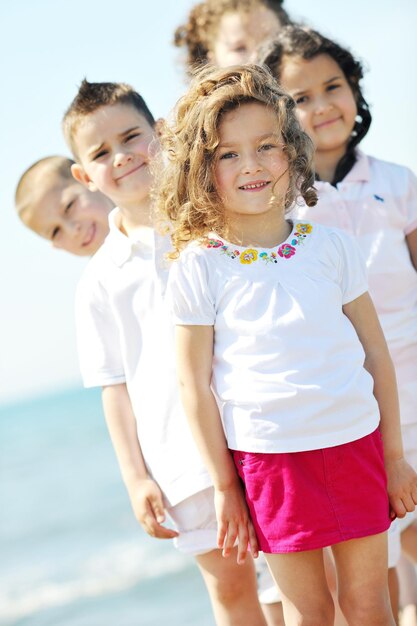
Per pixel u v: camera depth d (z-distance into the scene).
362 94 3.98
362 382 2.75
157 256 3.34
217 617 3.36
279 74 3.90
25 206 4.82
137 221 3.54
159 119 3.57
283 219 2.89
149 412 3.35
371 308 2.89
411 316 3.73
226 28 5.08
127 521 17.14
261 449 2.69
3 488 23.97
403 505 2.81
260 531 2.73
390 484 2.81
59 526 17.70
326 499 2.68
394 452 2.83
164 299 3.33
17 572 14.46
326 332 2.72
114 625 10.82
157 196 3.03
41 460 28.28
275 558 2.75
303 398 2.67
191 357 2.79
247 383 2.72
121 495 20.09
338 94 3.85
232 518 2.75
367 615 2.73
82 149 3.57
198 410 2.77
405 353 3.71
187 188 2.88
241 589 3.31
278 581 2.77
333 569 3.52
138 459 3.40
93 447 30.03
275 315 2.72
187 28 5.32
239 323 2.73
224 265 2.79
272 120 2.81
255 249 2.80
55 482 23.50
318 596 2.74
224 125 2.79
